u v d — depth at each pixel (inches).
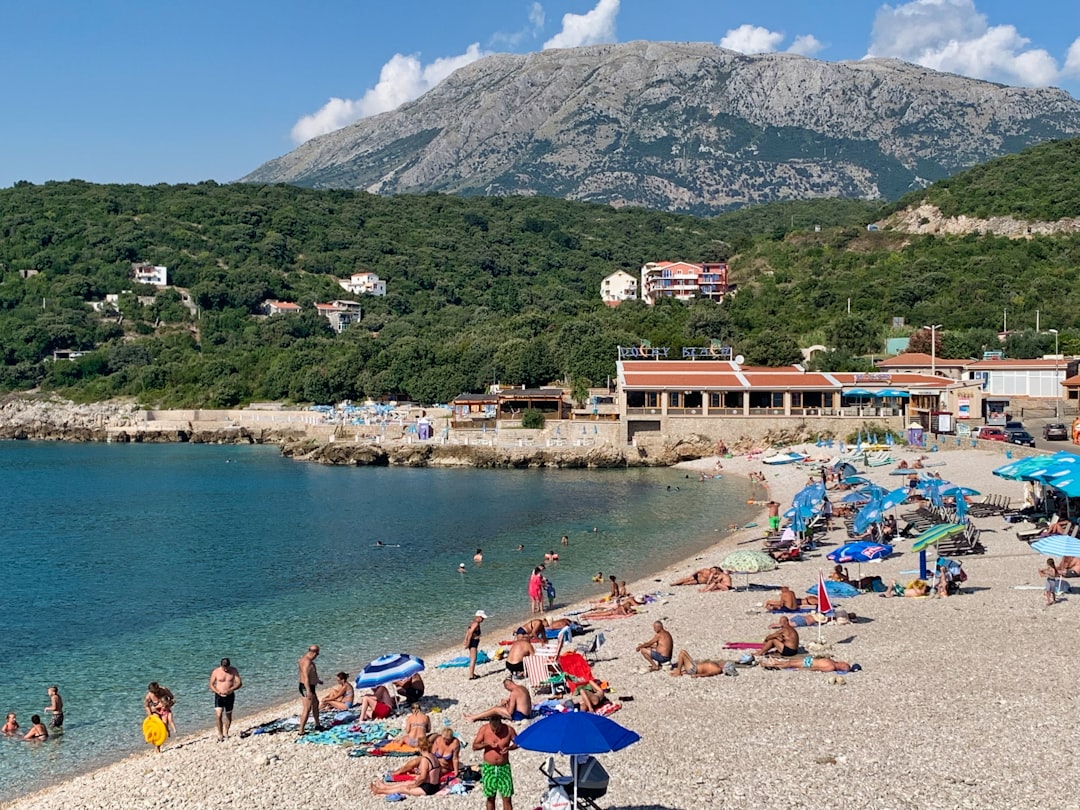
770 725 931.3
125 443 6264.8
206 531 2723.9
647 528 2573.8
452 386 5866.1
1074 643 1154.0
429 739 887.1
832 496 2800.2
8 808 930.7
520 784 847.1
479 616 1262.3
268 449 5674.2
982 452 3356.3
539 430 4613.7
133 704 1255.5
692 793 780.0
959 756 821.2
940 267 6894.7
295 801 851.4
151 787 918.4
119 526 2849.4
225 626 1641.2
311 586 1951.3
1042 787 752.3
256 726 1092.5
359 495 3513.8
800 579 1732.3
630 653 1275.8
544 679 1111.0
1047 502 2052.2
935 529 1573.6
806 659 1128.2
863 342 5762.8
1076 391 4653.1
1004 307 6018.7
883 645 1198.9
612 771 835.4
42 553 2399.1
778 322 6461.6
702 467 3998.5
